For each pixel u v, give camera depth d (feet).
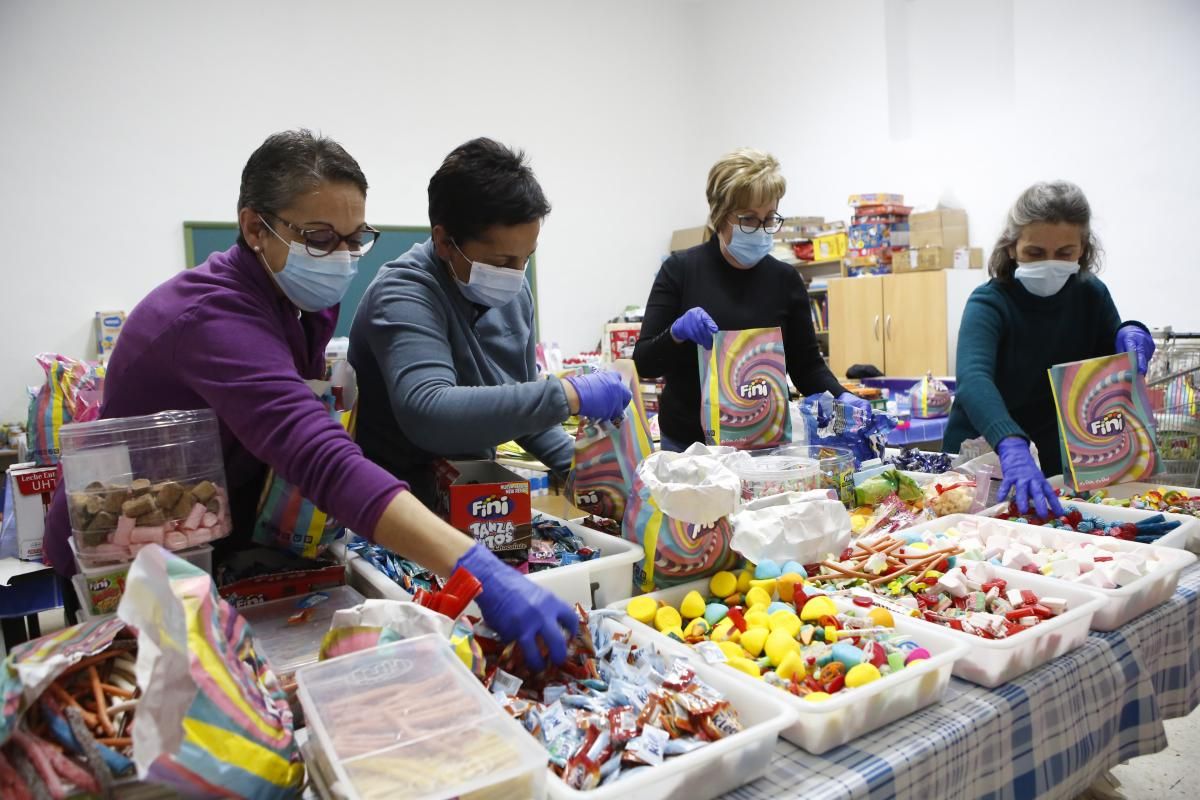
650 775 2.33
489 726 2.25
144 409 3.40
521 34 18.60
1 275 13.11
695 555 3.89
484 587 2.95
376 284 4.30
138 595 1.97
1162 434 7.48
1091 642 3.63
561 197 19.47
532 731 2.61
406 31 16.97
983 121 15.23
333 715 2.29
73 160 13.58
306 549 3.84
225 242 15.03
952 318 14.62
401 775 2.04
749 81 20.10
